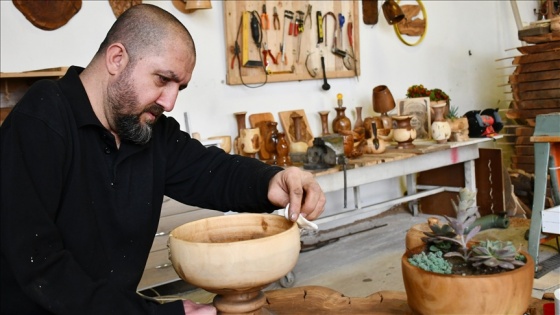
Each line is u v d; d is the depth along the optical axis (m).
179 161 1.48
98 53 1.26
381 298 1.30
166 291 3.21
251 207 1.39
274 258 1.00
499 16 5.54
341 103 4.03
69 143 1.18
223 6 3.59
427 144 3.85
